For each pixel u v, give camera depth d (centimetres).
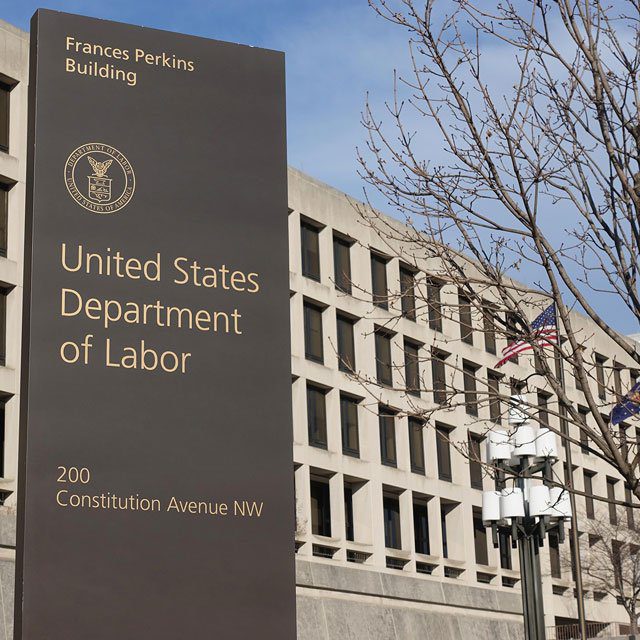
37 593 1464
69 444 1519
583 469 6988
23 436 1525
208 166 1675
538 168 1363
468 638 6009
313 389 5544
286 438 1633
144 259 1611
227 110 1705
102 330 1568
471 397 5931
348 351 5756
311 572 5141
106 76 1648
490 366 6456
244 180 1692
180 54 1697
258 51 1742
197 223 1650
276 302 1670
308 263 5672
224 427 1603
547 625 6531
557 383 1353
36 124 1595
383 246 5972
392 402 5841
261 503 1598
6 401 4212
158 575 1526
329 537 5384
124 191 1622
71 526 1498
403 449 5919
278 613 1573
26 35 4525
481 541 6450
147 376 1577
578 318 6531
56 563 1480
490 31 1405
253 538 1584
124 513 1527
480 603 6162
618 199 1359
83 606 1482
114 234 1603
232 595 1556
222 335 1630
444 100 1399
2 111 4431
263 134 1717
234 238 1666
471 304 1373
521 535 2692
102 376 1555
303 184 5666
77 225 1586
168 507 1551
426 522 6128
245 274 1662
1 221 4350
